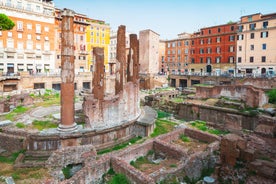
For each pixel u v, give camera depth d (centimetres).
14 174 1399
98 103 2000
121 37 2317
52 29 6450
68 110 1856
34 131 1942
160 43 9281
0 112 2739
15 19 5659
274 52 5456
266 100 3084
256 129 2272
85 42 7356
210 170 1658
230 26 6606
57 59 6800
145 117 2570
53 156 1453
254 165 1398
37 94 4316
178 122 2991
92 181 1368
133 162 1658
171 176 1412
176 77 6950
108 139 2053
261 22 5681
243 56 6134
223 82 5456
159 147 1834
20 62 5834
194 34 8138
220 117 3116
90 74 6016
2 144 1878
